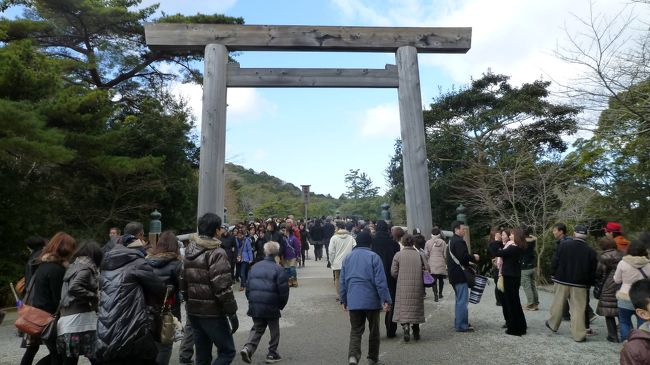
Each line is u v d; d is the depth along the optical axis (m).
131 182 16.42
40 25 13.60
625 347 2.63
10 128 9.10
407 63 10.47
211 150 9.73
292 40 10.30
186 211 19.27
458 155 21.20
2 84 10.18
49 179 13.26
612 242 6.81
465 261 7.49
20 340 7.39
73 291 4.30
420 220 10.16
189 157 20.11
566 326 7.69
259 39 10.23
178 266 4.98
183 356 5.78
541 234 15.82
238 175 71.00
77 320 4.37
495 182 18.59
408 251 6.99
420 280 6.89
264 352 6.48
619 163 15.48
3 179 11.26
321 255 21.80
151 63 19.27
